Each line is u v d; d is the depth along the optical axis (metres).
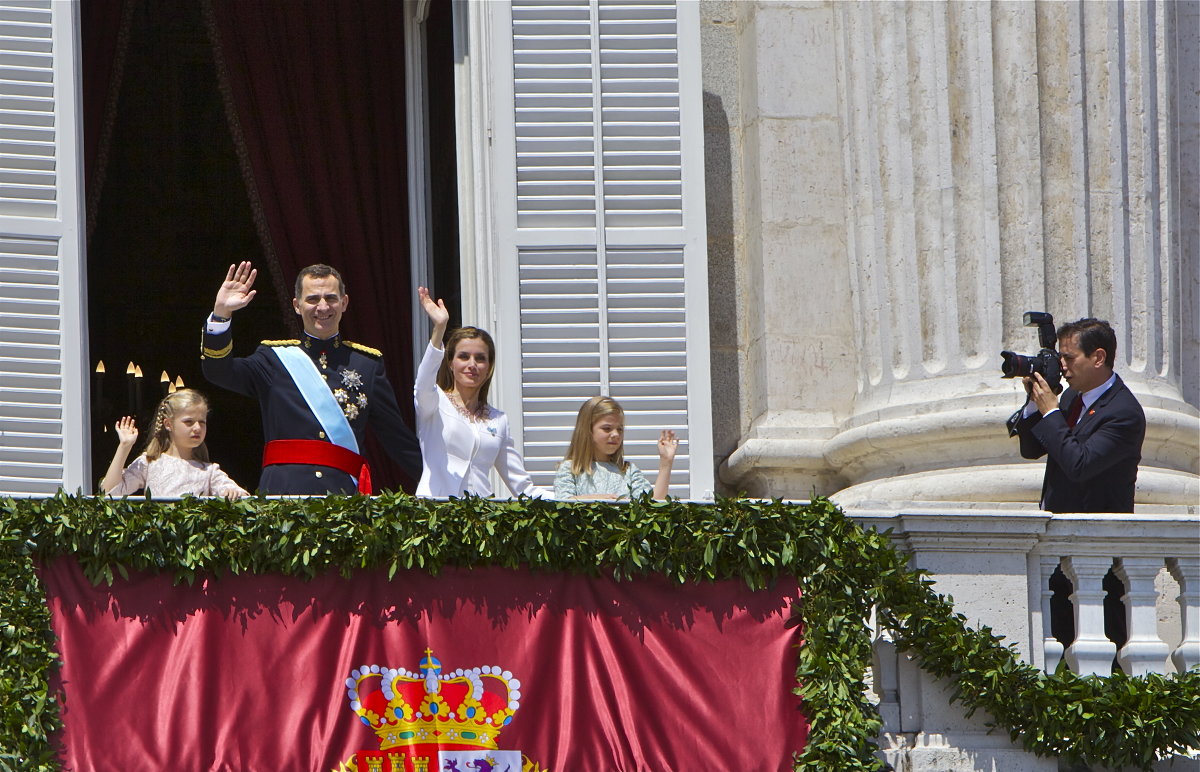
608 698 29.86
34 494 35.28
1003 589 31.50
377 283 46.97
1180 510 36.56
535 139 38.56
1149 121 39.12
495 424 32.88
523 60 38.78
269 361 31.23
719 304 40.34
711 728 29.92
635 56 38.97
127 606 29.11
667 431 34.53
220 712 28.95
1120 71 39.00
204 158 52.25
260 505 29.45
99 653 28.88
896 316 38.53
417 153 44.09
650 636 30.14
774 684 30.16
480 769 29.39
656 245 38.38
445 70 42.66
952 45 38.81
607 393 37.88
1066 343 32.97
